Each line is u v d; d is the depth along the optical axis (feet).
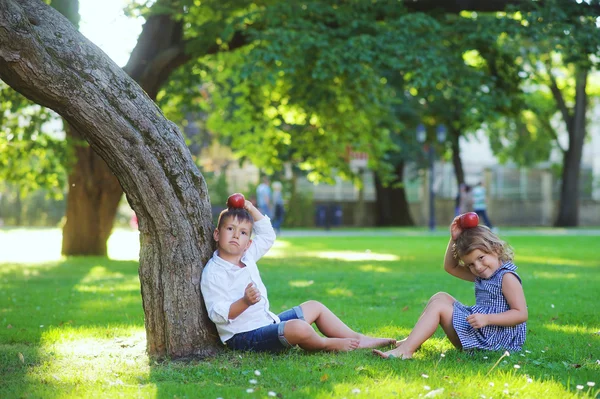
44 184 56.39
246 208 17.87
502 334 17.81
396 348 17.47
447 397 13.28
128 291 33.32
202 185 17.38
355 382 14.51
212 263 17.13
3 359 17.37
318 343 17.22
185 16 51.65
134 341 19.93
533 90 128.98
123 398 13.41
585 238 83.56
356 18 47.47
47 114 48.34
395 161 118.11
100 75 15.85
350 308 26.78
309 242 77.30
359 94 54.34
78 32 15.97
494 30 45.65
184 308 16.97
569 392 13.96
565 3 45.93
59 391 14.02
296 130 65.98
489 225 100.83
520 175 154.61
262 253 17.92
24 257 57.06
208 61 62.64
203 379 15.02
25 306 28.30
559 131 148.87
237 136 74.59
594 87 140.87
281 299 29.68
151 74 51.03
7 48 14.88
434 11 50.75
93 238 56.65
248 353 17.08
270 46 43.88
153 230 16.92
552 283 35.53
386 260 51.88
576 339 20.10
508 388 13.99
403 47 44.52
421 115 105.91
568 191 128.77
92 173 55.88
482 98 47.55
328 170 67.46
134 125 16.20
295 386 14.21
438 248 65.98
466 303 28.09
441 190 152.56
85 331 21.76
